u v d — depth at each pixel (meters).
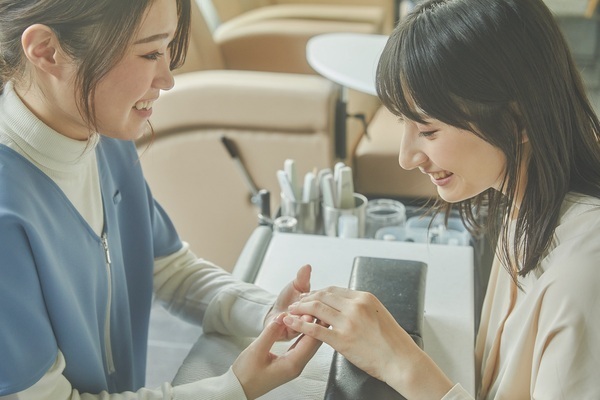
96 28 0.80
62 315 0.89
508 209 0.92
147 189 1.18
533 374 0.85
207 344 1.14
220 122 2.36
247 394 0.93
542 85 0.80
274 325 0.94
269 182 2.44
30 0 0.81
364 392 0.86
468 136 0.83
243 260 1.33
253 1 3.61
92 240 0.99
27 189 0.87
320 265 1.28
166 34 0.86
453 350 1.05
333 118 2.35
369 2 3.61
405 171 2.52
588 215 0.83
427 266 1.15
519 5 0.79
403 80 0.83
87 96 0.84
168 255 1.25
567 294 0.80
